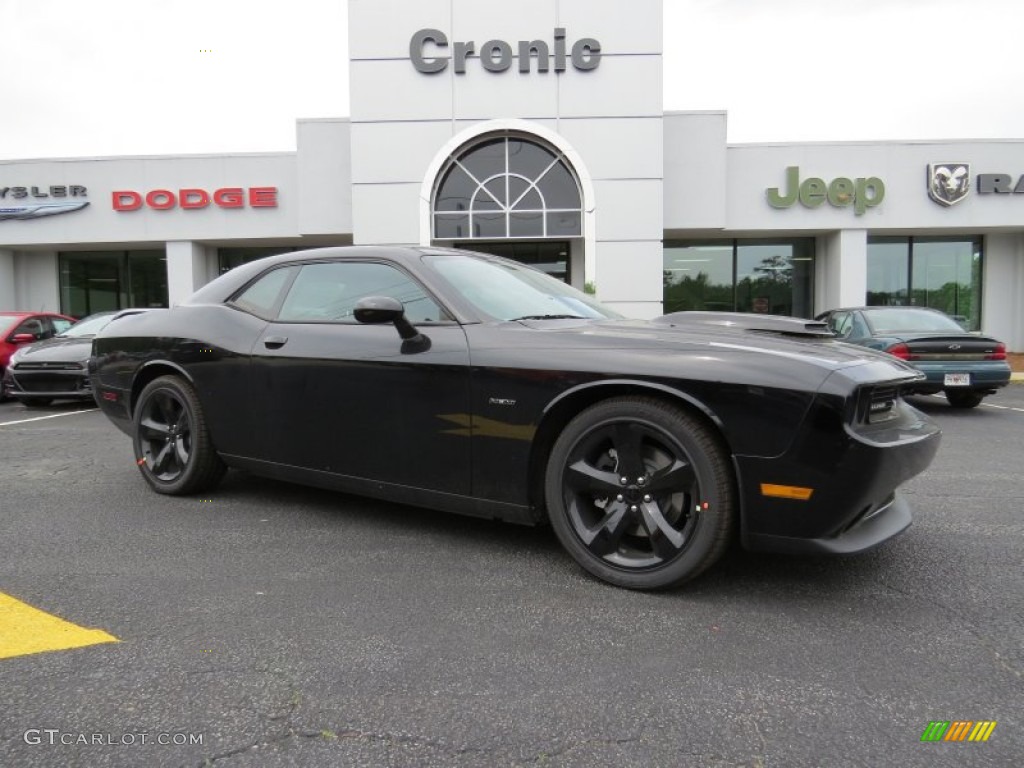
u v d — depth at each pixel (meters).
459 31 14.52
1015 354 17.30
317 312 3.85
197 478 4.29
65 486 4.75
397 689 2.18
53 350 9.34
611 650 2.43
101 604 2.80
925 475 5.20
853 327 9.62
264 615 2.70
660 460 2.88
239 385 3.99
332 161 16.38
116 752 1.86
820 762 1.83
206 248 17.91
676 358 2.82
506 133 14.67
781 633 2.56
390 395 3.42
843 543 2.69
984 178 16.06
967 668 2.31
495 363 3.13
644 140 14.54
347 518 3.96
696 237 17.80
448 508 3.35
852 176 16.19
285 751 1.87
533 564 3.24
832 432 2.55
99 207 16.95
